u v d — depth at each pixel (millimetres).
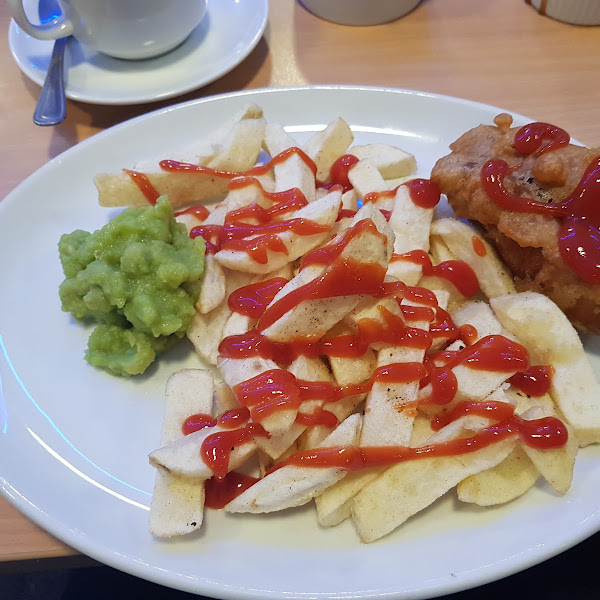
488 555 227
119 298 275
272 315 269
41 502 241
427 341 267
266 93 382
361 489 241
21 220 334
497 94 411
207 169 335
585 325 283
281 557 232
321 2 452
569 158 284
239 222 310
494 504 241
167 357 294
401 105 378
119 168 361
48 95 378
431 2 478
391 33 456
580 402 256
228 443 243
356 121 381
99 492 251
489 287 297
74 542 231
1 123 404
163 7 380
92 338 286
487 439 242
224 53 414
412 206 315
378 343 264
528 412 252
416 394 255
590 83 413
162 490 240
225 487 252
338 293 257
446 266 303
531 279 290
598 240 267
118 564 227
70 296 289
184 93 392
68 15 385
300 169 328
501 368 260
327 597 216
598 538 326
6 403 274
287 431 248
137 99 383
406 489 237
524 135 298
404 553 232
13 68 438
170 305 282
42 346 295
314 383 259
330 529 240
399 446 243
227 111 379
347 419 247
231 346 273
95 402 278
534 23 458
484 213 293
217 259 296
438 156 366
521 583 326
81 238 305
